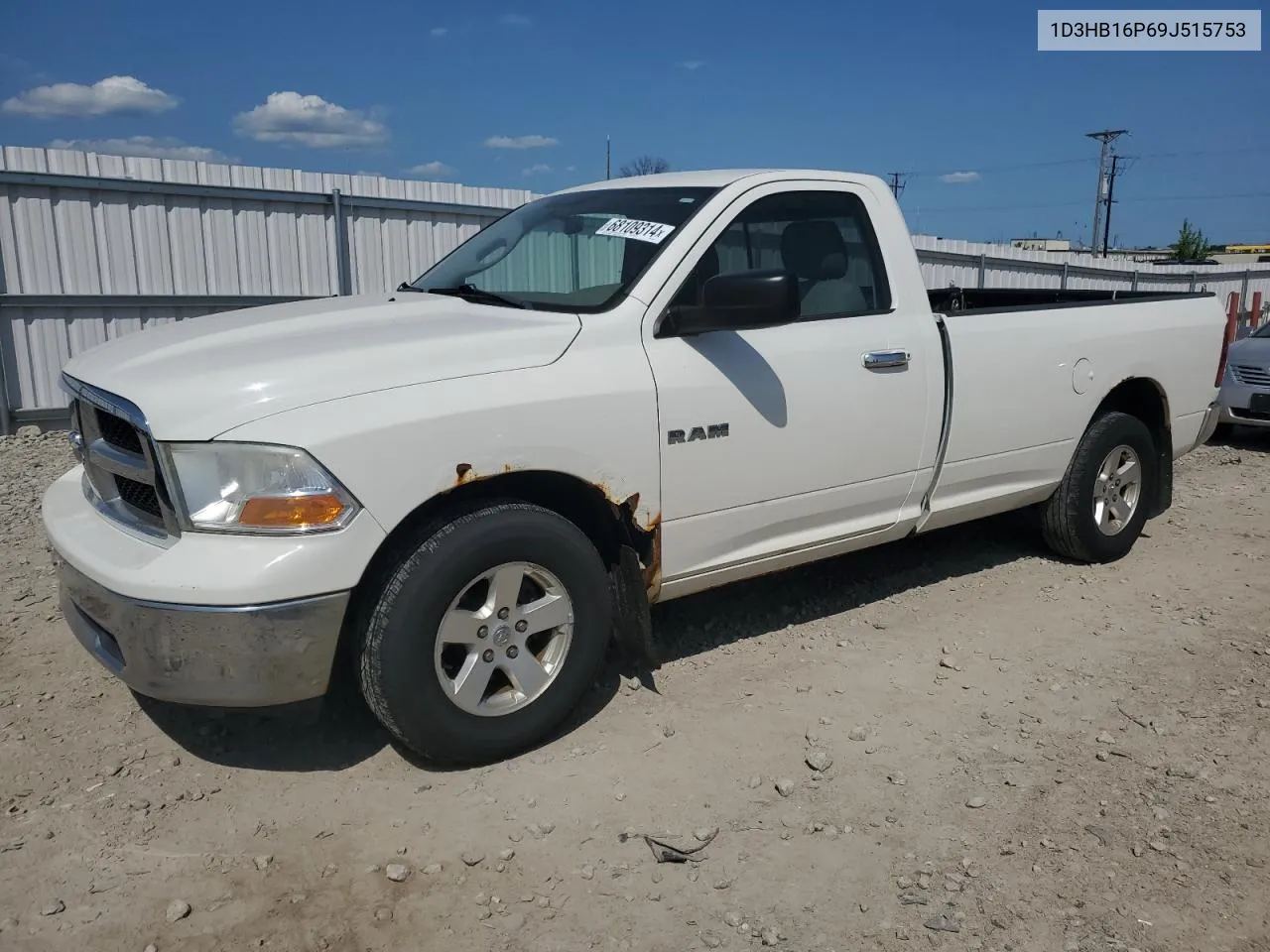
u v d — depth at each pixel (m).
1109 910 2.75
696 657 4.32
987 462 4.88
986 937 2.65
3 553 5.51
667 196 4.14
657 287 3.71
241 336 3.41
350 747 3.54
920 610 4.94
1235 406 9.99
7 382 9.85
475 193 12.50
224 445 2.92
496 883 2.84
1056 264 19.41
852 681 4.12
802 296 4.18
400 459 3.05
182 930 2.64
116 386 3.17
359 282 11.86
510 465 3.27
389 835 3.05
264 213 11.12
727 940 2.63
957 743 3.64
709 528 3.85
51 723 3.65
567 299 3.84
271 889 2.80
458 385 3.22
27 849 2.95
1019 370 4.89
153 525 3.15
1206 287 23.34
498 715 3.37
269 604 2.90
